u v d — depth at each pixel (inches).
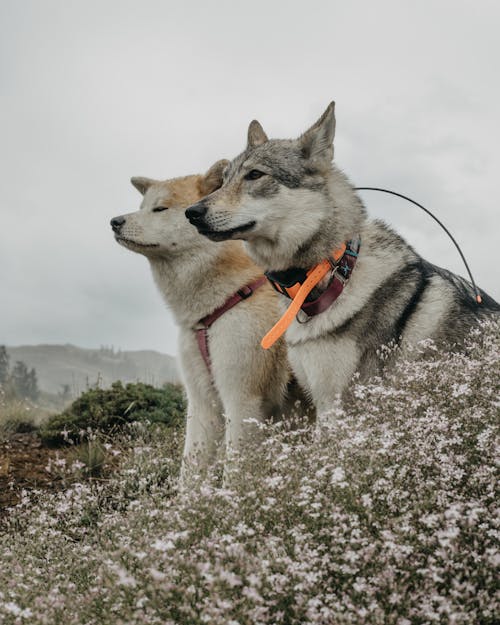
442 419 46.8
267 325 67.2
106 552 45.2
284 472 46.2
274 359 67.5
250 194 60.8
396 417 48.6
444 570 38.5
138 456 60.8
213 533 42.4
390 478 43.2
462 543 40.4
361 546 40.6
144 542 43.6
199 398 71.6
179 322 70.6
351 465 44.8
